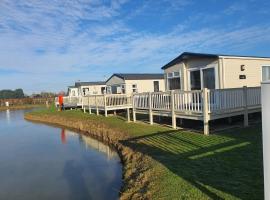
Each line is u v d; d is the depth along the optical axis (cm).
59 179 951
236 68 1424
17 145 1596
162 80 3241
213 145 884
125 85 2998
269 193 345
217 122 1296
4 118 3347
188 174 648
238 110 1143
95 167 1040
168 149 915
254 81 1507
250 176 594
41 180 956
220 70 1375
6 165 1176
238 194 513
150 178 680
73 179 937
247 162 684
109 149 1295
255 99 1209
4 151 1448
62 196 801
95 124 1819
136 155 948
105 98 2077
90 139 1619
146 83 3125
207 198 514
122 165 1005
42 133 1991
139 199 600
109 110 2241
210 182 586
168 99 1300
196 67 1509
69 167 1083
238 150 794
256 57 1505
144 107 1505
